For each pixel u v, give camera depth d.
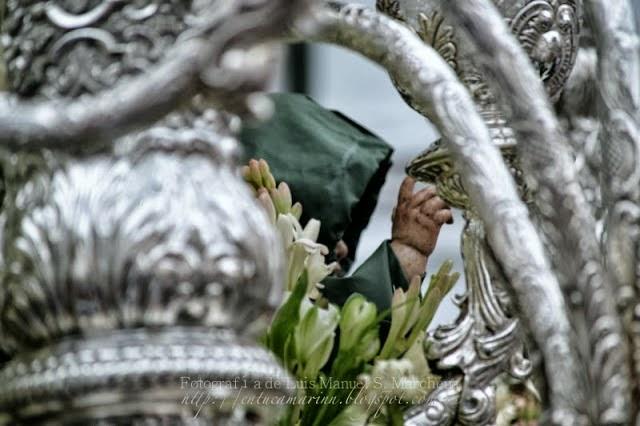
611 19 2.87
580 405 2.58
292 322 3.60
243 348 2.36
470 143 2.72
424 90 2.79
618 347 2.60
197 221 2.33
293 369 3.65
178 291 2.31
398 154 9.74
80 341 2.33
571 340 2.59
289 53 9.66
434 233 4.97
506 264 2.62
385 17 2.86
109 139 2.24
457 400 4.02
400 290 3.93
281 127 5.34
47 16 2.41
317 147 5.29
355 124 5.55
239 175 2.44
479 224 4.02
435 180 4.01
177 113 2.38
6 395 2.36
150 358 2.29
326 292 4.52
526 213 2.65
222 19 2.21
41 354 2.36
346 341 3.71
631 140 2.78
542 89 2.68
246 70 2.23
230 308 2.35
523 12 3.96
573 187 2.64
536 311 2.59
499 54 2.67
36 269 2.33
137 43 2.39
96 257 2.31
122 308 2.32
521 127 2.66
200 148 2.38
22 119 2.22
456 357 4.04
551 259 2.66
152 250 2.31
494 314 4.06
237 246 2.35
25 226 2.36
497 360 4.05
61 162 2.37
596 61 2.90
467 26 2.69
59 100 2.40
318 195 5.20
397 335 3.94
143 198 2.33
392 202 9.48
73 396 2.30
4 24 2.48
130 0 2.39
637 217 2.73
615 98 2.82
